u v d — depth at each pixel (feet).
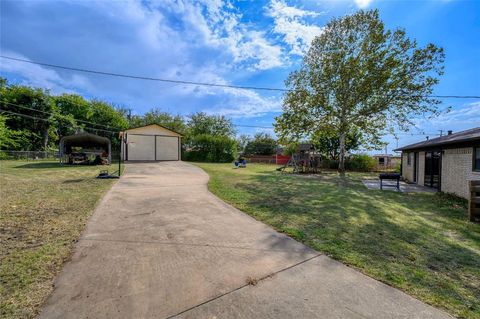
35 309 6.38
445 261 10.00
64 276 8.07
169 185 28.58
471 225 15.78
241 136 148.97
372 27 50.49
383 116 54.65
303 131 57.31
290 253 10.34
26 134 81.76
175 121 122.62
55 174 36.37
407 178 45.70
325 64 53.26
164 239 11.69
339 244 11.47
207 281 7.98
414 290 7.68
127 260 9.39
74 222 13.83
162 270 8.66
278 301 6.94
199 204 19.21
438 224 15.87
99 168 48.14
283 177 42.34
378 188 33.63
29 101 83.05
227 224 14.30
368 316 6.35
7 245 10.43
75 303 6.66
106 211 16.38
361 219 16.16
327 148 76.74
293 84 58.70
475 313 6.61
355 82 51.62
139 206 18.12
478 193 17.30
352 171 69.31
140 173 40.86
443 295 7.47
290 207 18.95
